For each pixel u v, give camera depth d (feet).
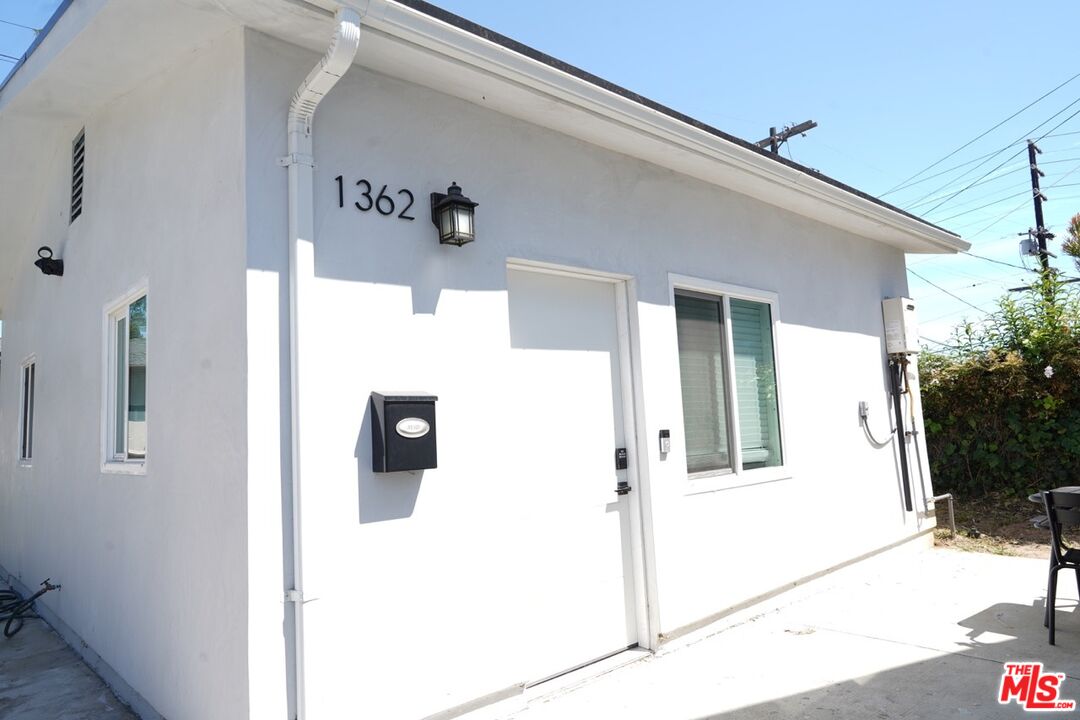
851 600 16.71
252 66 9.16
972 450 27.22
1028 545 21.97
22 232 21.34
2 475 23.16
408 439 9.50
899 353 22.29
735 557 15.33
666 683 11.73
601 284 13.92
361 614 9.11
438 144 10.99
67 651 14.42
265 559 8.52
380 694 9.19
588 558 12.81
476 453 10.75
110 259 13.69
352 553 9.11
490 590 10.68
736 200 17.15
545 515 12.19
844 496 19.33
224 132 9.46
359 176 9.93
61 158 17.35
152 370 11.34
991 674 11.65
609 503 13.32
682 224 15.47
